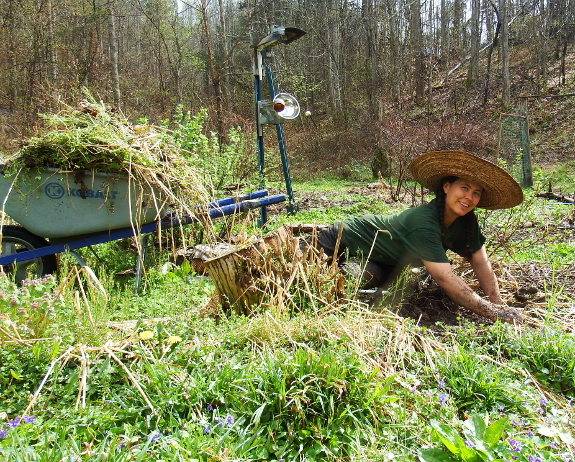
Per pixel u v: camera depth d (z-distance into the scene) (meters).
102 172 4.31
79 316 3.01
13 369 2.62
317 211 8.68
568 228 7.05
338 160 21.27
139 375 2.62
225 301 3.65
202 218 4.82
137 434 2.30
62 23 22.22
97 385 2.58
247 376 2.56
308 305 3.56
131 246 5.98
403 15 30.27
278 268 3.65
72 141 4.15
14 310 2.77
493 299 4.02
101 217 4.40
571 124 22.67
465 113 26.03
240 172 7.40
